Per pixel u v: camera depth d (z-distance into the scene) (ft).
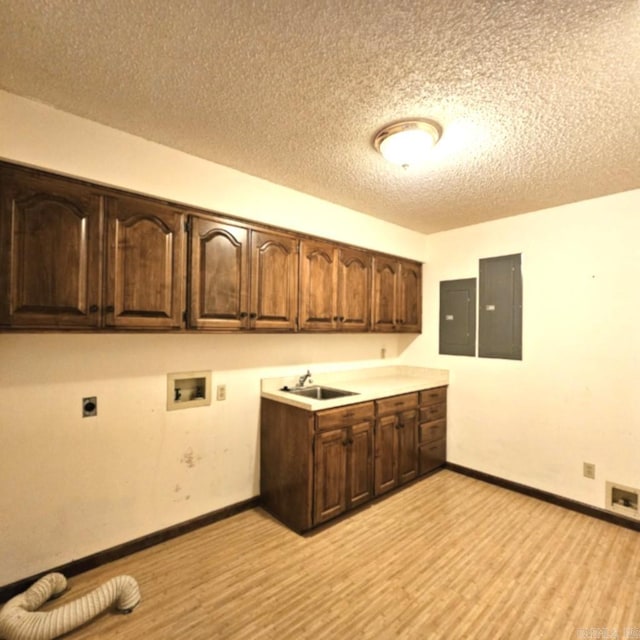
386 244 11.05
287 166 7.52
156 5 3.76
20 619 5.10
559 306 9.50
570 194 8.75
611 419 8.67
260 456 9.29
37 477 6.30
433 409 11.27
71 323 5.79
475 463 11.06
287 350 9.91
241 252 7.82
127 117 5.90
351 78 4.85
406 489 10.26
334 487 8.43
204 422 8.32
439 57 4.42
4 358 6.00
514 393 10.29
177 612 5.77
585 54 4.31
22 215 5.42
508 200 9.21
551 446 9.57
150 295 6.58
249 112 5.70
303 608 5.88
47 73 4.87
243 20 3.94
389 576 6.64
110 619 5.62
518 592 6.27
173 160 6.86
